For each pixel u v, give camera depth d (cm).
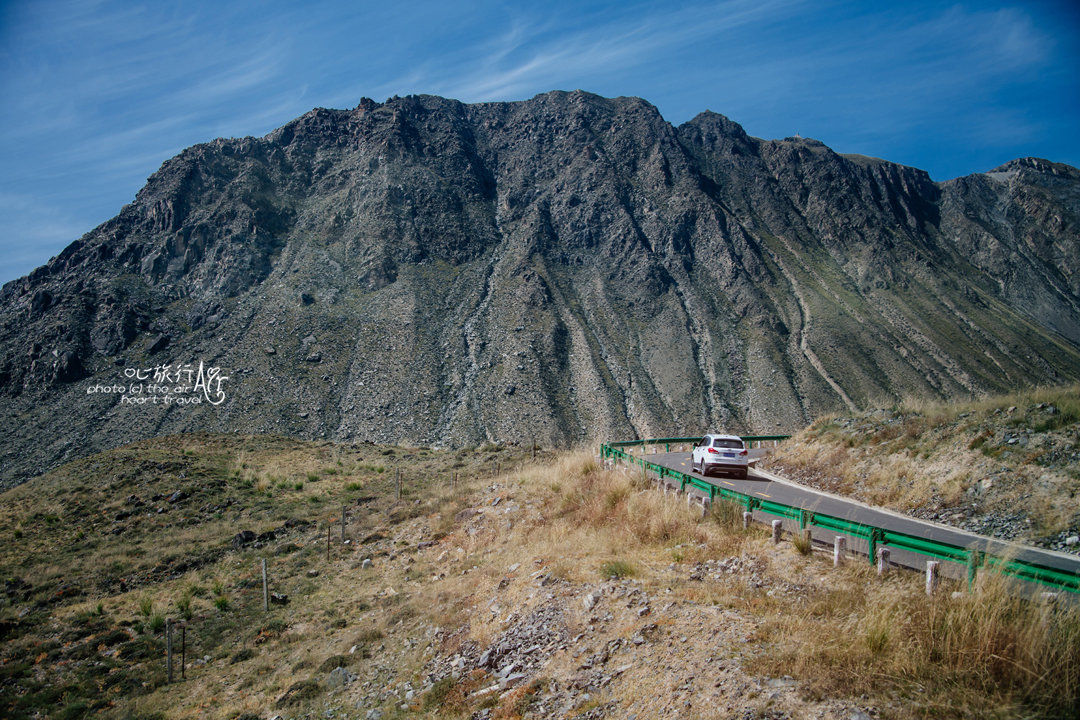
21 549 3303
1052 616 645
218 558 2925
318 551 2727
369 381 17362
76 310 19575
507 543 1839
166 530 3453
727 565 1096
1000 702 564
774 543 1141
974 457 1517
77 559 3097
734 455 2152
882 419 2094
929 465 1620
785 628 773
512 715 817
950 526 1327
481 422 15938
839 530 1043
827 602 834
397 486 3556
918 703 578
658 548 1287
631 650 856
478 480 3378
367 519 3041
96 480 4294
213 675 1698
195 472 4372
